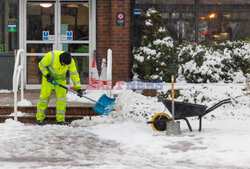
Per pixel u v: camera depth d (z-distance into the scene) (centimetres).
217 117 1633
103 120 1538
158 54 1934
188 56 1936
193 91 1791
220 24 2178
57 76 1467
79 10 2294
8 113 1617
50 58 1428
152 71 1955
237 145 1118
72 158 1016
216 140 1192
